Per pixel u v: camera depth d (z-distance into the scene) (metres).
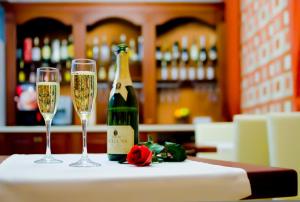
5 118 4.61
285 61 3.11
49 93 1.17
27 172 0.89
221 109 4.73
